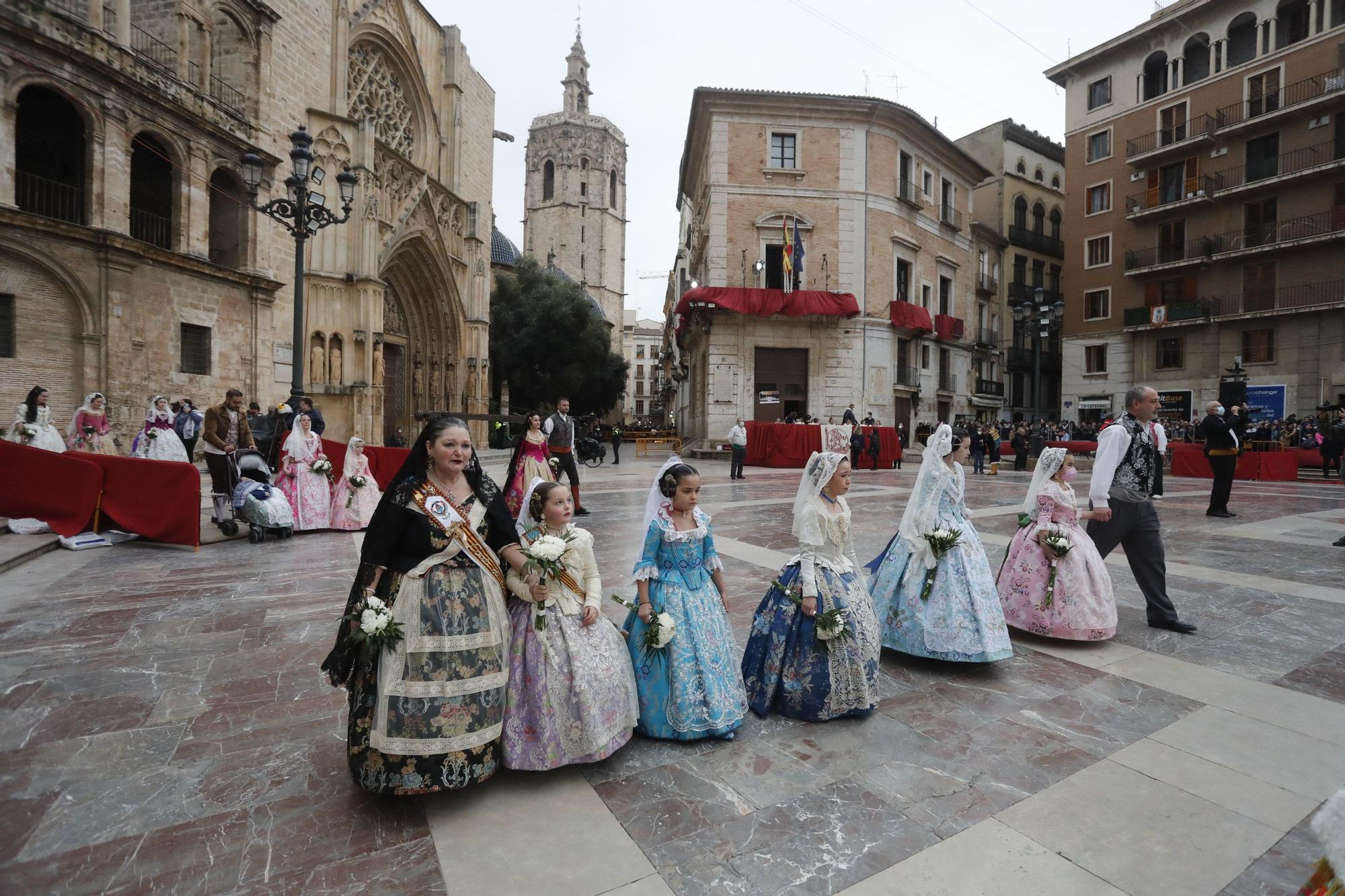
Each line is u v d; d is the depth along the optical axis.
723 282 26.00
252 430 10.41
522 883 2.22
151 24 16.97
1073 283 34.97
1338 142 26.14
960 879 2.26
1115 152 33.16
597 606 3.15
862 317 26.45
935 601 4.24
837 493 3.74
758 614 3.79
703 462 23.88
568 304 41.84
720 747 3.23
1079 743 3.26
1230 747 3.21
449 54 29.69
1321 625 5.13
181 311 16.69
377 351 23.67
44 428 9.45
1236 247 28.91
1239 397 21.95
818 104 25.86
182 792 2.72
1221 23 29.33
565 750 2.90
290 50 20.95
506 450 31.34
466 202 31.00
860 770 3.00
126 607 5.30
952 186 32.06
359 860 2.32
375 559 2.70
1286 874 2.29
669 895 2.17
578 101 71.50
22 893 2.10
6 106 13.05
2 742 3.11
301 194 11.16
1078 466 22.17
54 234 13.79
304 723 3.36
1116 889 2.22
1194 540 8.64
